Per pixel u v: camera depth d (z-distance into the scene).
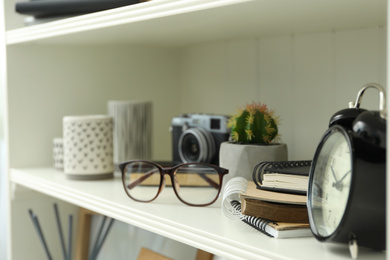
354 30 0.88
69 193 0.87
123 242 1.10
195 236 0.60
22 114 1.09
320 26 0.84
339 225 0.46
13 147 1.09
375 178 0.45
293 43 0.99
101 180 0.95
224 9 0.63
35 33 0.92
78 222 1.20
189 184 0.74
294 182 0.60
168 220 0.64
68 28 0.82
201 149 0.88
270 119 0.77
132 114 1.09
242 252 0.53
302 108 0.98
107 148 0.96
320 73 0.95
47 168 1.10
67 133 0.96
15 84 1.07
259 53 1.06
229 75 1.13
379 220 0.45
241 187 0.64
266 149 0.73
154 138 1.25
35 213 1.14
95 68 1.17
